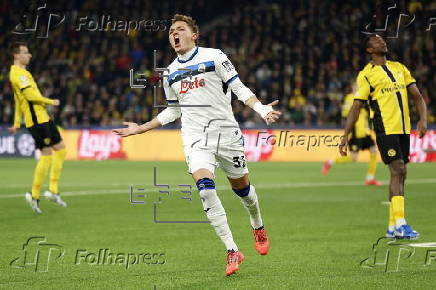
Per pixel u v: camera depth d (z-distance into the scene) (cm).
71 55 5403
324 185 2552
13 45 1791
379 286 952
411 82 1387
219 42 5672
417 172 3147
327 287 948
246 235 1410
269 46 5356
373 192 2291
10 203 1980
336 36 5231
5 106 4941
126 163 3903
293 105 4903
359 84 1374
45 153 1770
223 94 1073
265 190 2361
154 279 1008
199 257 1173
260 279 1002
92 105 4997
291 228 1500
